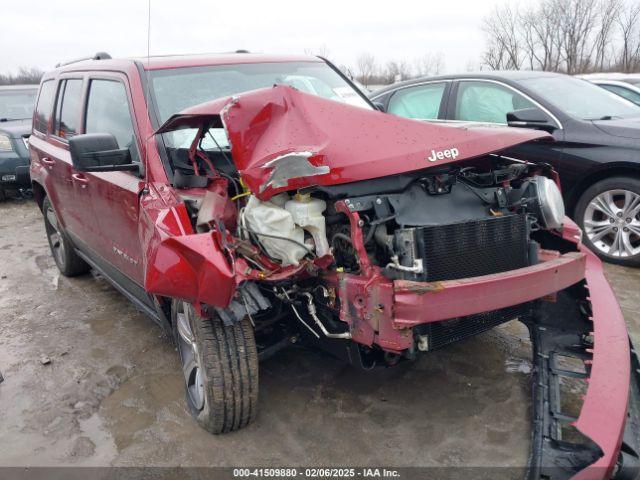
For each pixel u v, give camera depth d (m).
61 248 5.71
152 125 3.50
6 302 5.21
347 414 3.18
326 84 4.32
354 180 2.54
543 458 2.51
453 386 3.41
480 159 3.25
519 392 3.32
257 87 3.99
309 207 2.60
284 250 2.60
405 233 2.57
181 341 3.28
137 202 3.37
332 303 2.72
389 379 3.51
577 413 3.08
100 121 4.16
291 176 2.50
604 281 3.25
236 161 2.69
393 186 2.75
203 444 3.00
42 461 2.96
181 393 3.53
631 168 4.98
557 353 3.05
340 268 2.68
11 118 10.49
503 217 2.83
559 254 3.03
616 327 2.93
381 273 2.58
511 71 6.28
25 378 3.82
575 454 2.48
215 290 2.50
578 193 5.41
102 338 4.35
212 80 3.91
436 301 2.41
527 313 3.08
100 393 3.58
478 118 6.05
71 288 5.49
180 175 3.13
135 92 3.67
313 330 2.98
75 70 4.87
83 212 4.41
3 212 9.11
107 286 5.49
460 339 2.77
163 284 2.61
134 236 3.54
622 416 2.46
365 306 2.53
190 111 2.92
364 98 4.39
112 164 3.36
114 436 3.13
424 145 2.68
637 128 5.02
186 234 2.73
